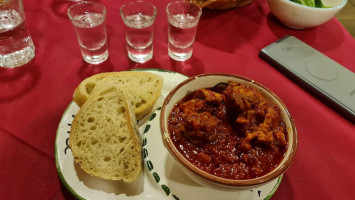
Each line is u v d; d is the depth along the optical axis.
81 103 1.01
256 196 0.83
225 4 1.41
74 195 0.80
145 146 0.93
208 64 1.26
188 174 0.76
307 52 1.28
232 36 1.39
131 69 1.17
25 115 1.04
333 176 0.95
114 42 1.32
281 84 1.19
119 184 0.84
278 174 0.71
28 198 0.85
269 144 0.80
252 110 0.84
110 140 0.91
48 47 1.28
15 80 1.15
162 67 1.24
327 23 1.50
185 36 1.22
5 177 0.89
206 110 0.88
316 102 1.15
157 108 1.04
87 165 0.85
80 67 1.21
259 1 1.59
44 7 1.45
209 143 0.82
